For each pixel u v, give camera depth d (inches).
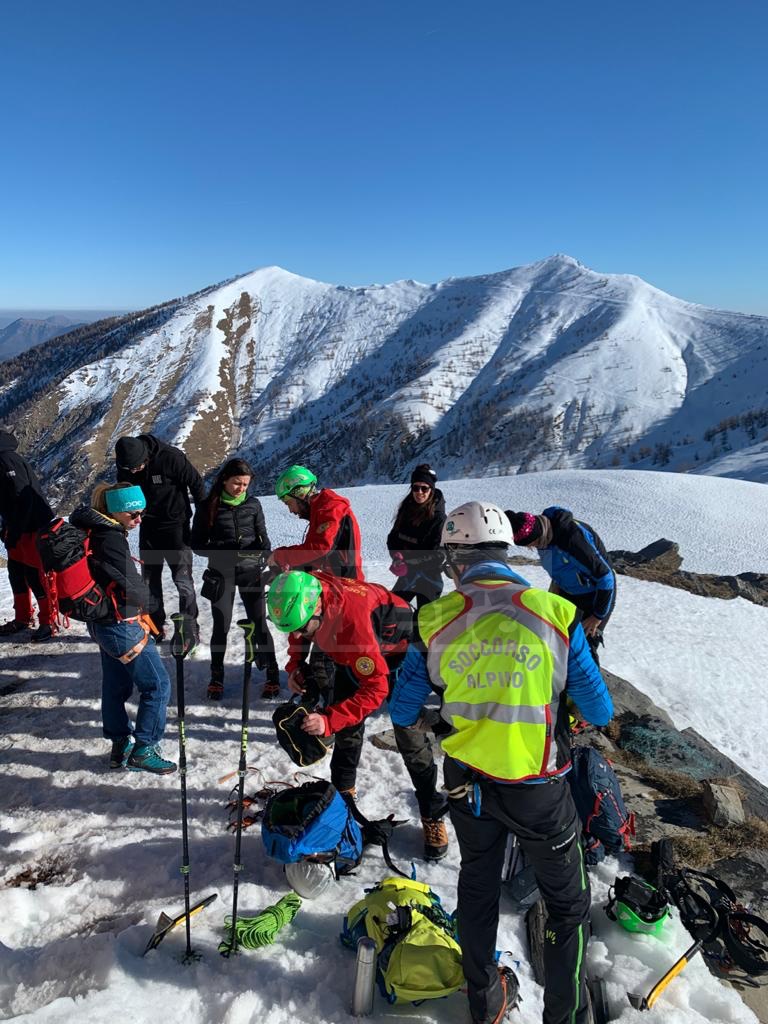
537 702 92.6
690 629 366.3
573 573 180.7
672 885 139.9
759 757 247.1
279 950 120.3
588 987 111.9
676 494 2573.8
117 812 162.9
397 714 109.0
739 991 121.3
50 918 131.1
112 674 175.6
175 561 233.5
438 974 108.7
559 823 95.3
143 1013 104.9
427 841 148.7
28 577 265.7
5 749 191.6
